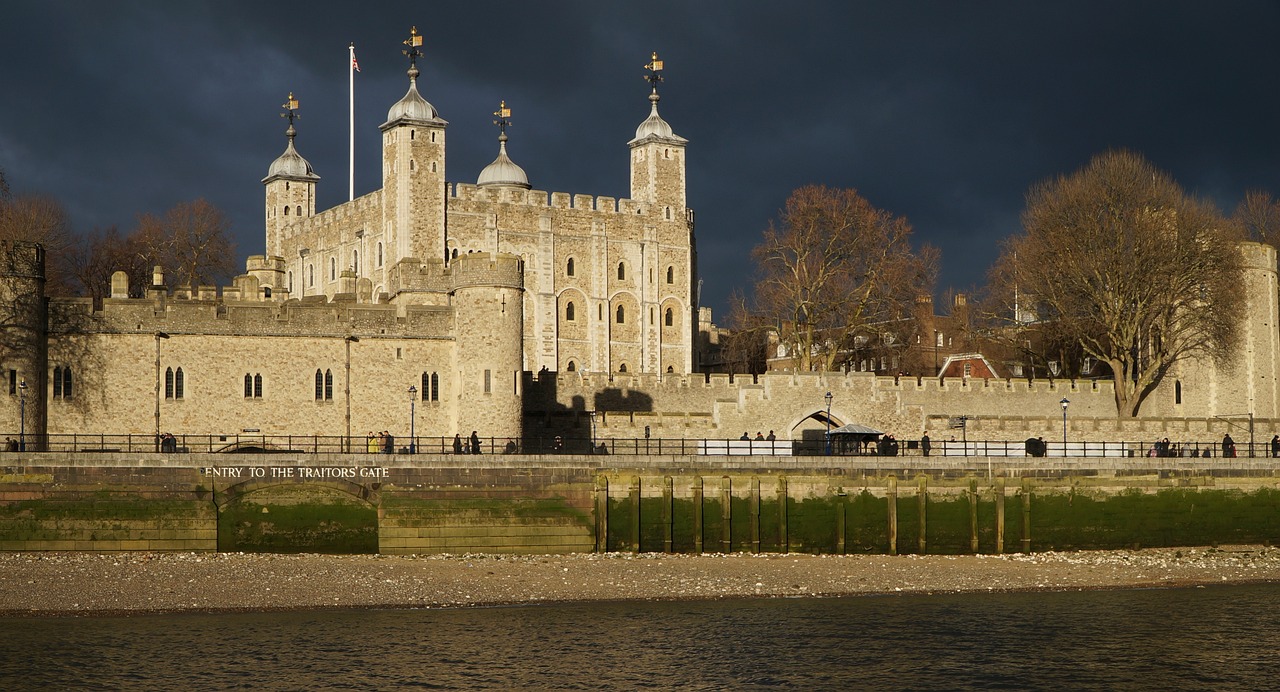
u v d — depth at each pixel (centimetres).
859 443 7631
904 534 6694
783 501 6550
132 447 6825
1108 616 5325
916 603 5516
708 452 7438
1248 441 8300
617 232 12544
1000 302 9438
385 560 5962
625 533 6378
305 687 4291
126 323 6900
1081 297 9088
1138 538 6981
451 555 6128
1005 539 6800
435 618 5100
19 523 5825
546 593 5509
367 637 4816
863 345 9862
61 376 6800
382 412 7269
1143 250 8744
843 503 6625
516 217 12025
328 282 12538
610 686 4350
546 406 8206
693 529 6450
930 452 7750
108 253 10750
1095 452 7900
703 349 14338
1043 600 5616
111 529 5881
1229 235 9150
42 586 5312
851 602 5512
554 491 6316
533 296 12056
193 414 6981
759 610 5338
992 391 8906
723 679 4444
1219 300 8919
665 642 4834
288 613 5116
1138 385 8931
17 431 6581
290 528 6047
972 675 4534
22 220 9838
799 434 8312
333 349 7212
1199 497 7075
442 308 7412
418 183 11569
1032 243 9144
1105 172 9044
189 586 5384
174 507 5941
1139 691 4397
